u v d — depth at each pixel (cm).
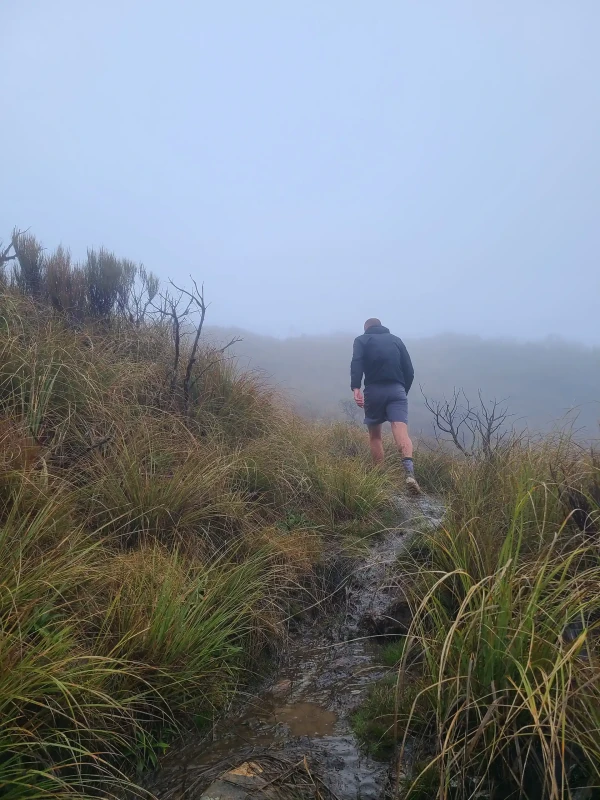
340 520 551
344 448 871
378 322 778
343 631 399
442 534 397
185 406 601
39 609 275
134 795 241
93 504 399
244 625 353
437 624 294
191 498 434
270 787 240
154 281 802
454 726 240
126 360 626
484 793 228
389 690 306
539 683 232
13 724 226
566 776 216
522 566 308
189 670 294
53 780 222
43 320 602
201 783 247
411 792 231
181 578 346
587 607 270
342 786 245
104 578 321
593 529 341
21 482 356
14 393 468
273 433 657
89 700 252
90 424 484
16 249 714
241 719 301
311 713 306
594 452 440
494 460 516
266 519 509
